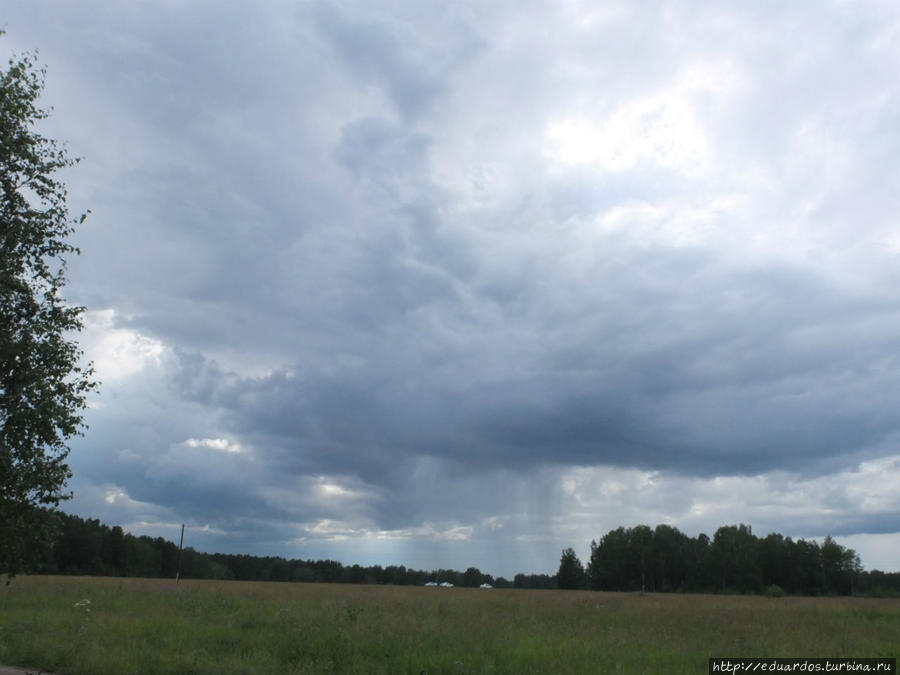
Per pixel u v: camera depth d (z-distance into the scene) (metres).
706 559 117.50
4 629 16.75
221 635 16.61
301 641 15.33
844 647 17.69
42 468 12.80
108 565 107.19
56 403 13.04
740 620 26.08
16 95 13.64
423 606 29.27
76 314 13.92
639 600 46.22
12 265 13.14
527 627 20.59
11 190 13.45
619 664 13.35
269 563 138.12
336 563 145.25
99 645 14.21
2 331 12.68
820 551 116.38
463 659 13.65
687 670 13.48
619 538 124.44
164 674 12.08
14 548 12.80
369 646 14.84
